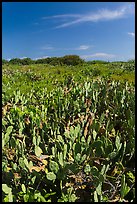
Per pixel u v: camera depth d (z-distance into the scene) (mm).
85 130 3387
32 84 8328
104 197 2369
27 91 7055
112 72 12977
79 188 2562
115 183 2660
